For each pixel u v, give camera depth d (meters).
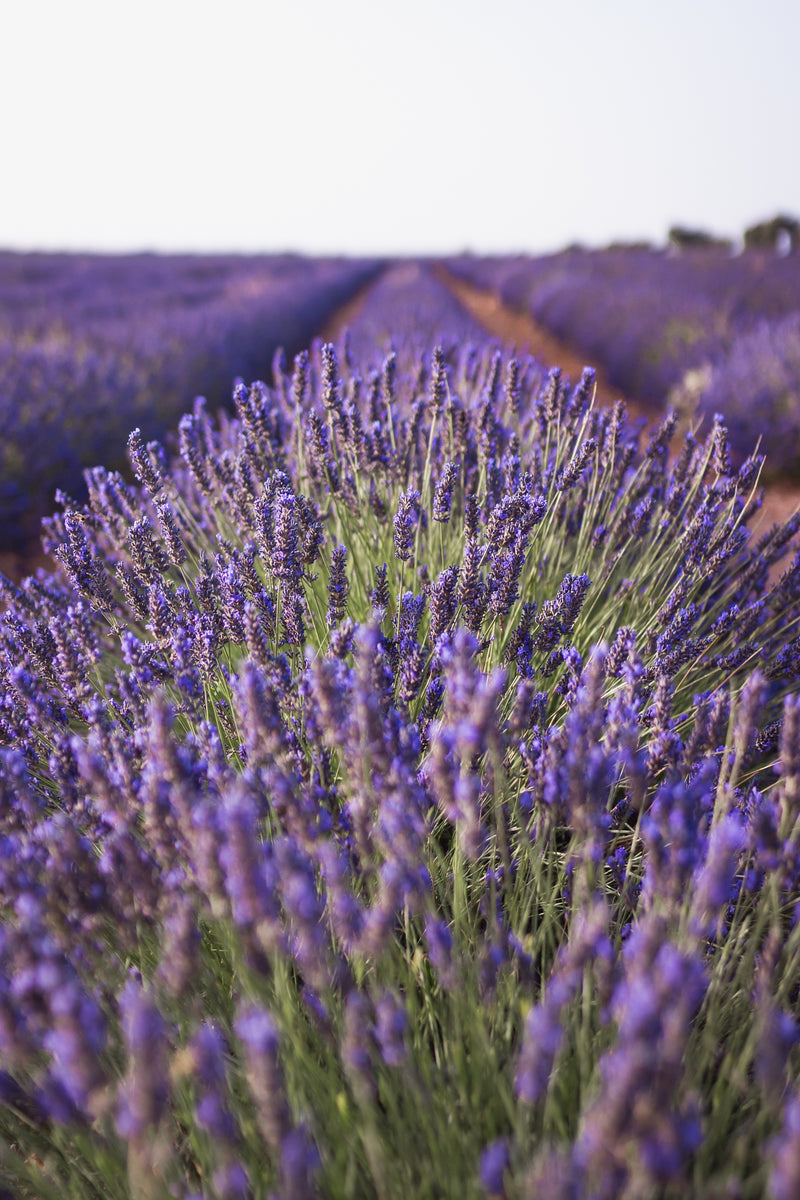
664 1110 0.68
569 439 2.69
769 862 1.23
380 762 1.28
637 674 1.50
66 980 0.92
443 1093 1.17
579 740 1.18
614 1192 0.80
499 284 21.45
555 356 12.50
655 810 1.20
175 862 1.25
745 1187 0.98
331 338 14.88
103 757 1.46
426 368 3.68
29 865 1.22
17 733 1.76
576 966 0.94
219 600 2.04
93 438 6.55
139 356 9.25
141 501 2.89
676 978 0.71
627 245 39.41
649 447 2.83
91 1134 0.99
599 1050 1.16
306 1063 1.08
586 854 1.20
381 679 1.54
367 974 1.38
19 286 20.83
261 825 1.43
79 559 2.10
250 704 1.33
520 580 2.41
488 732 1.15
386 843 1.20
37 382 7.09
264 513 2.00
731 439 6.17
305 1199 0.77
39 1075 0.93
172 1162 1.05
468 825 1.15
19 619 2.14
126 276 26.61
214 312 14.21
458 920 1.36
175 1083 1.06
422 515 2.60
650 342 9.60
